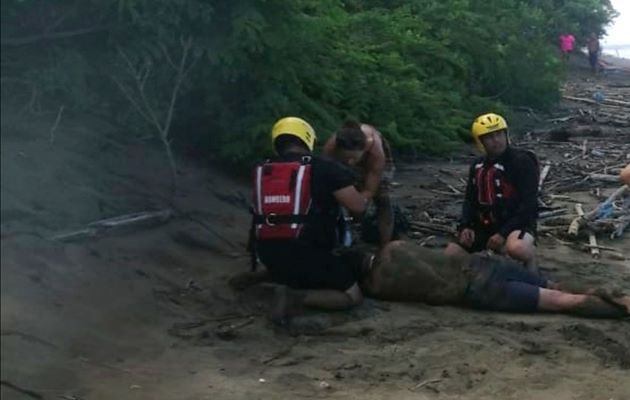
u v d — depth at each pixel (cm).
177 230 838
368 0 1848
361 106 1364
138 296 679
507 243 795
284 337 667
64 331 581
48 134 865
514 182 810
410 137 1485
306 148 725
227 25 1001
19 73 866
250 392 564
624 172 724
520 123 2012
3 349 528
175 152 1047
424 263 743
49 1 872
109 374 557
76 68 895
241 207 980
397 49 1644
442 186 1297
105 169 888
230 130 1076
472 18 2017
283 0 1035
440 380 597
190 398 545
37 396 502
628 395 582
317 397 563
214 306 708
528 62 2225
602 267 911
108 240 759
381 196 809
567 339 680
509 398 574
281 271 709
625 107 2509
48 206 752
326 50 1300
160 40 932
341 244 743
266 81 1088
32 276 627
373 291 743
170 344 626
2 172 752
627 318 727
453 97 1702
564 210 1130
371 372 605
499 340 667
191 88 1039
